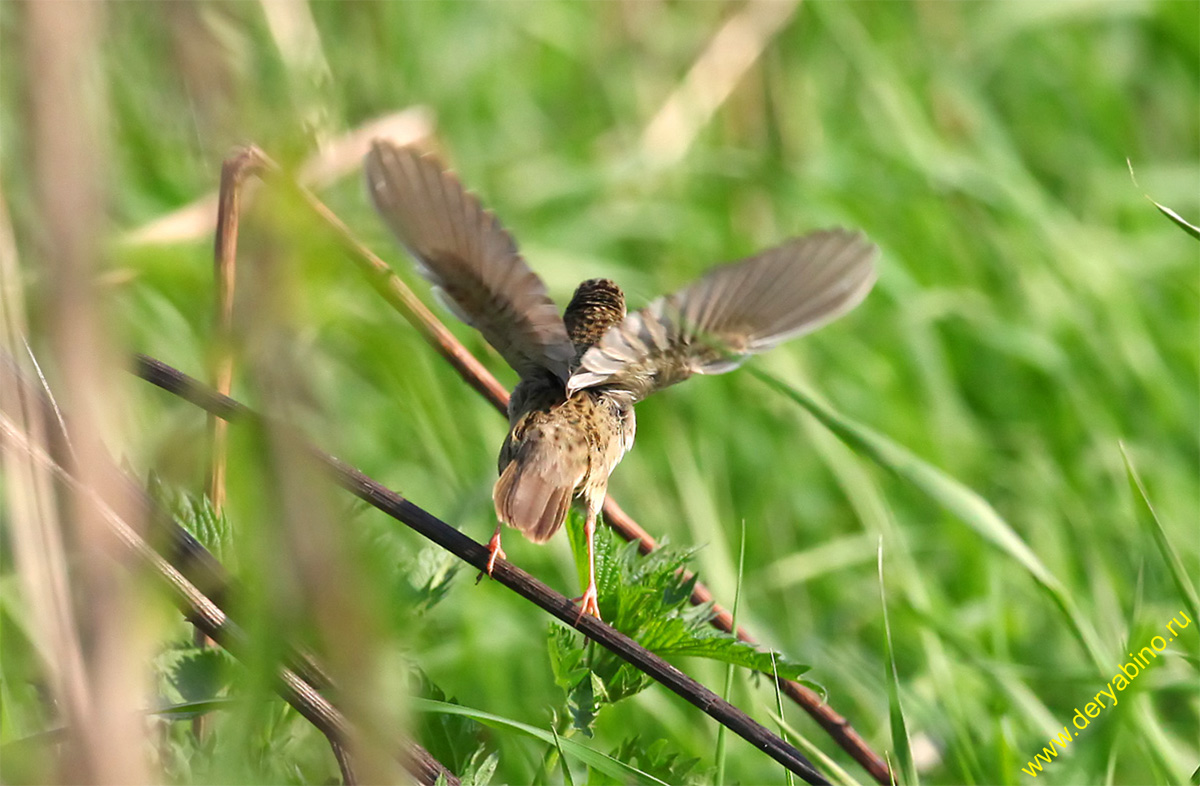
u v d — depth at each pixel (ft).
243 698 10.68
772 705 31.48
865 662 33.37
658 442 41.32
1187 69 58.70
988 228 48.44
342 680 9.43
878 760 24.59
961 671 31.32
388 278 23.75
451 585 22.41
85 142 9.11
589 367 20.53
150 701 20.21
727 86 51.26
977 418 45.01
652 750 21.44
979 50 57.47
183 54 10.21
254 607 9.76
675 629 20.62
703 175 51.11
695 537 36.96
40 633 12.66
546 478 20.98
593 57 57.16
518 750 27.07
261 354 9.74
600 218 49.96
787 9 53.11
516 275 19.95
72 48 8.96
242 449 10.32
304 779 20.61
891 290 45.98
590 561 21.24
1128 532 37.93
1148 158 56.08
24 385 12.66
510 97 54.70
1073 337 44.42
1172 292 46.98
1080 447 42.06
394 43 48.78
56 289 9.32
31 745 15.79
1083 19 59.36
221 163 10.64
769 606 37.04
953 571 39.01
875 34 57.00
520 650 33.01
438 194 19.60
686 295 20.68
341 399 38.55
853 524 40.65
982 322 44.16
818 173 50.60
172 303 35.50
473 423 38.96
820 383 43.45
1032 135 56.29
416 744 18.03
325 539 9.37
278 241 10.21
